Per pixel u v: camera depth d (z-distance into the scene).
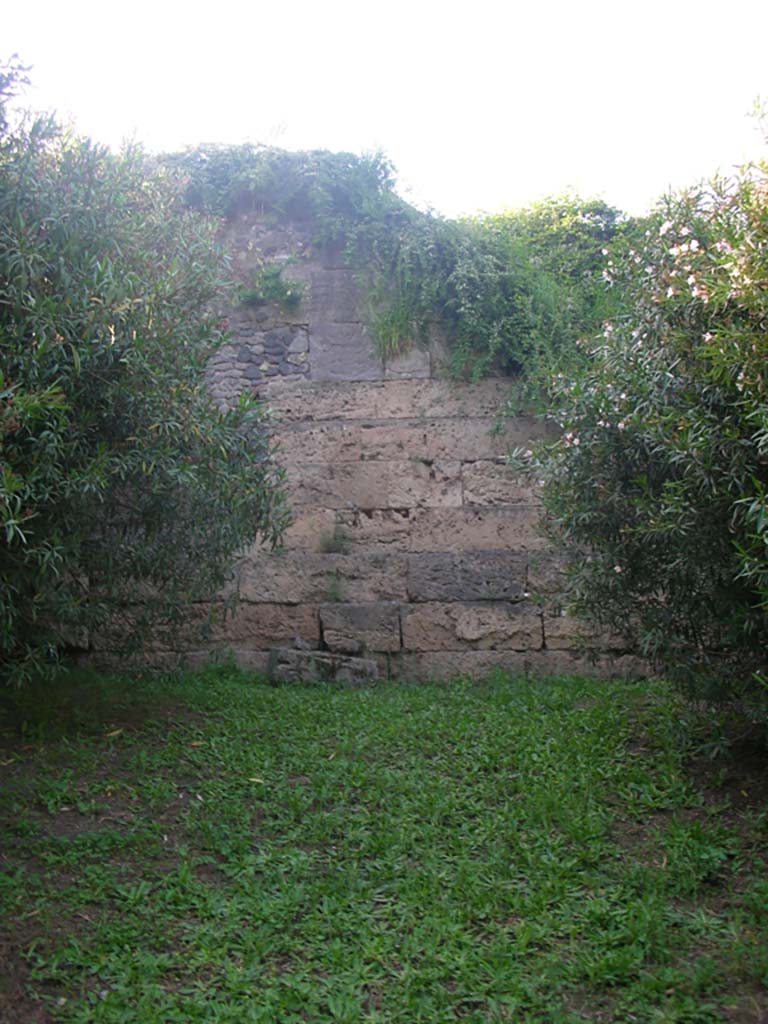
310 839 4.73
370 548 9.12
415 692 8.09
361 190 9.52
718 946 3.69
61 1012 3.28
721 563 5.24
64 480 5.33
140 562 6.44
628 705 7.14
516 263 9.32
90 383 5.69
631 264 6.14
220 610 8.95
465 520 9.06
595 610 6.07
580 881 4.23
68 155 5.93
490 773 5.64
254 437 6.89
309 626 8.99
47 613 6.00
